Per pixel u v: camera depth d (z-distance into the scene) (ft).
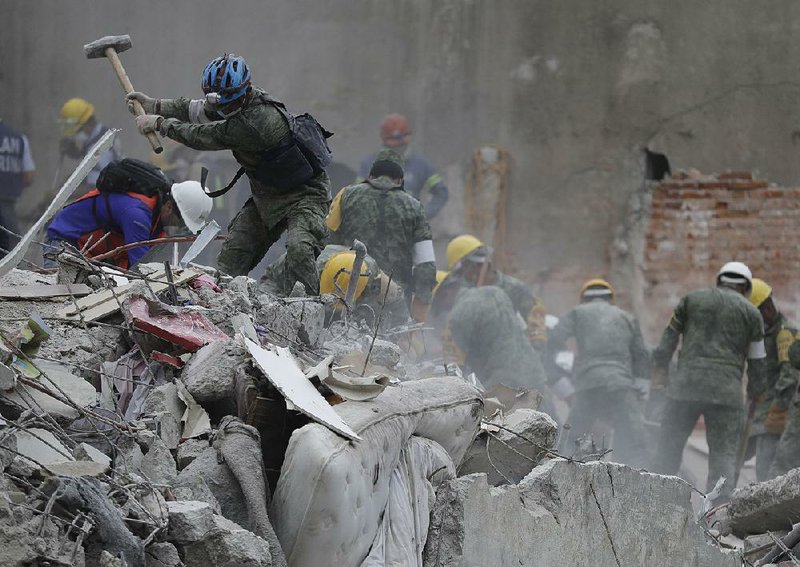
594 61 166.09
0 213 87.61
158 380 46.83
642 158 165.99
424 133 165.17
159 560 36.96
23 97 165.68
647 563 53.11
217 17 165.68
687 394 99.55
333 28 165.58
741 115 166.09
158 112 61.52
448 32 165.48
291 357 46.73
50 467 37.50
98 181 67.31
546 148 165.68
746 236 165.48
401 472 43.06
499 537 45.47
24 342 45.34
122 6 165.99
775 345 106.32
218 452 41.37
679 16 166.20
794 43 165.89
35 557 34.19
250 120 60.03
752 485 66.33
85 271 54.29
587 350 105.60
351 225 86.58
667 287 165.27
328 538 39.34
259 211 63.52
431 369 66.85
